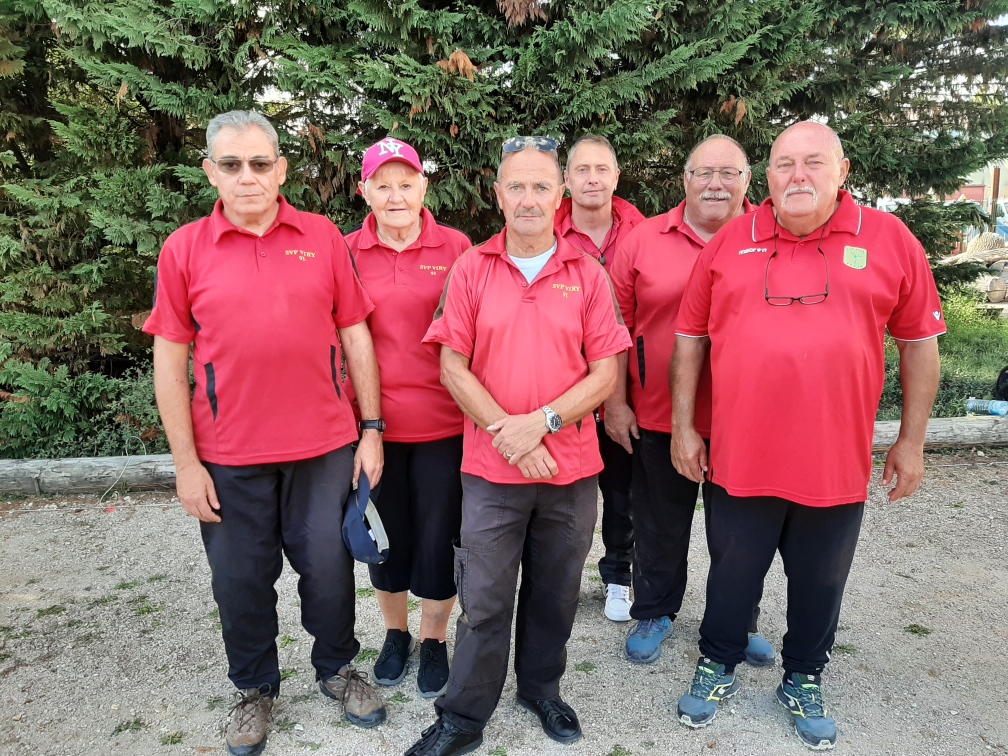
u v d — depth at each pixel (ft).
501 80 15.92
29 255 15.94
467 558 6.82
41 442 15.75
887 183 19.60
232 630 7.14
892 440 16.22
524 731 7.59
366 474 7.33
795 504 7.11
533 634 7.38
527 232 6.65
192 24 15.42
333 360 7.19
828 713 7.58
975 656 8.96
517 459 6.42
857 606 10.21
